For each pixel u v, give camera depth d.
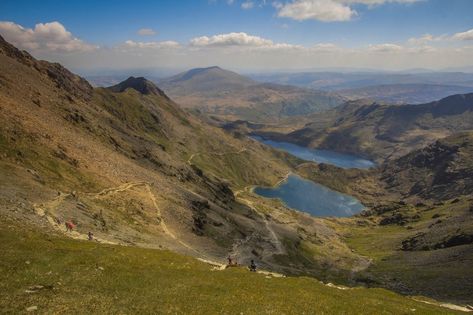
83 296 36.47
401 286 194.25
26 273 40.41
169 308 37.09
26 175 111.88
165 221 153.38
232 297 42.97
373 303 48.94
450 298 162.50
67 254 50.44
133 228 122.06
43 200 97.25
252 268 69.38
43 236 59.84
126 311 34.47
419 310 49.28
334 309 43.38
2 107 154.50
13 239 51.72
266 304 41.78
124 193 153.62
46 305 32.50
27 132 145.50
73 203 107.00
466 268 199.75
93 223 99.81
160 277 48.78
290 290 48.84
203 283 47.97
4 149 124.25
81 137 196.12
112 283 42.75
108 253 56.75
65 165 142.25
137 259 56.47
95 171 159.62
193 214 184.75
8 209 73.62
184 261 62.91
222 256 150.75
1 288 34.78
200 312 37.16
